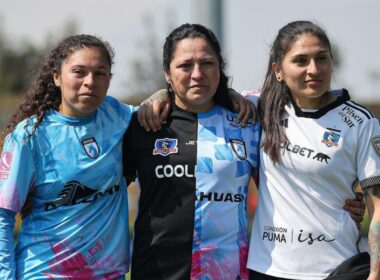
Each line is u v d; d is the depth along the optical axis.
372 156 5.72
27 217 5.93
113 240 5.93
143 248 6.00
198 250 5.86
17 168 5.66
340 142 5.77
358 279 5.71
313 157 5.78
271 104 6.08
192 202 5.89
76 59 5.71
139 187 6.13
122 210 6.08
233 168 5.96
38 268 5.75
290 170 5.84
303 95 5.83
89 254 5.79
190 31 5.96
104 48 5.84
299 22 6.00
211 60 5.91
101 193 5.85
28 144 5.71
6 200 5.63
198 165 5.93
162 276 5.92
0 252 5.61
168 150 6.00
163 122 6.11
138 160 6.08
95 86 5.71
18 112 5.96
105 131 5.97
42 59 6.12
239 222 6.00
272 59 6.14
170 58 6.02
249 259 5.98
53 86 5.93
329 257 5.78
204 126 6.08
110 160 5.89
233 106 6.26
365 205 5.98
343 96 5.99
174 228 5.89
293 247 5.79
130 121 6.18
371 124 5.79
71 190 5.76
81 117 5.86
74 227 5.76
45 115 5.86
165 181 5.96
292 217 5.82
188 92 5.90
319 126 5.86
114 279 5.93
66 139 5.80
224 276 5.88
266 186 5.99
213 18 14.20
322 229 5.78
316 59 5.78
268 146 5.95
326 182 5.80
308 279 5.74
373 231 5.66
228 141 6.05
